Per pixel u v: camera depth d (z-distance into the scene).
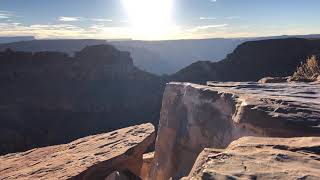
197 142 8.38
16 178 8.07
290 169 3.45
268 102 6.43
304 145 4.20
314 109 5.91
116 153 9.23
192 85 9.45
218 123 7.53
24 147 73.81
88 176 8.07
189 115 9.02
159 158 10.78
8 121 80.31
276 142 4.44
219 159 3.83
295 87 8.93
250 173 3.37
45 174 8.02
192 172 3.88
